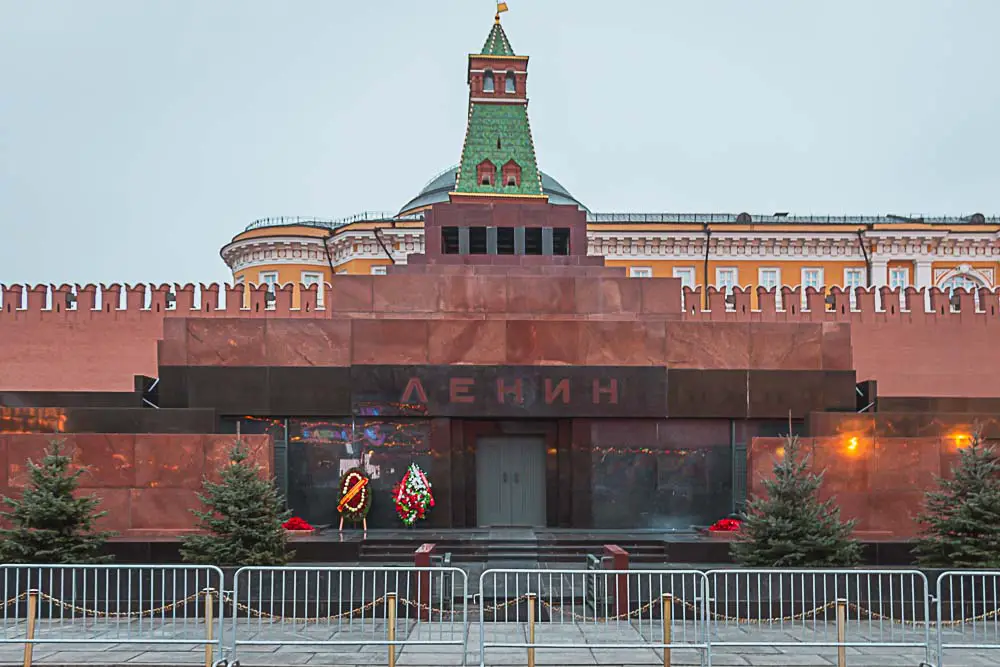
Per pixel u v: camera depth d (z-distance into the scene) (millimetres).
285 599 15469
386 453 22953
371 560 19359
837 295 34156
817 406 23375
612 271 25578
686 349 23406
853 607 15609
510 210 26578
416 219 46656
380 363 23047
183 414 21188
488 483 23375
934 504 17453
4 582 15828
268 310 34531
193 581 15742
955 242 47688
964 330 33875
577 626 14875
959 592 15844
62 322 34062
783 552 16078
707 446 23328
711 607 15516
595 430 23203
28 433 20547
